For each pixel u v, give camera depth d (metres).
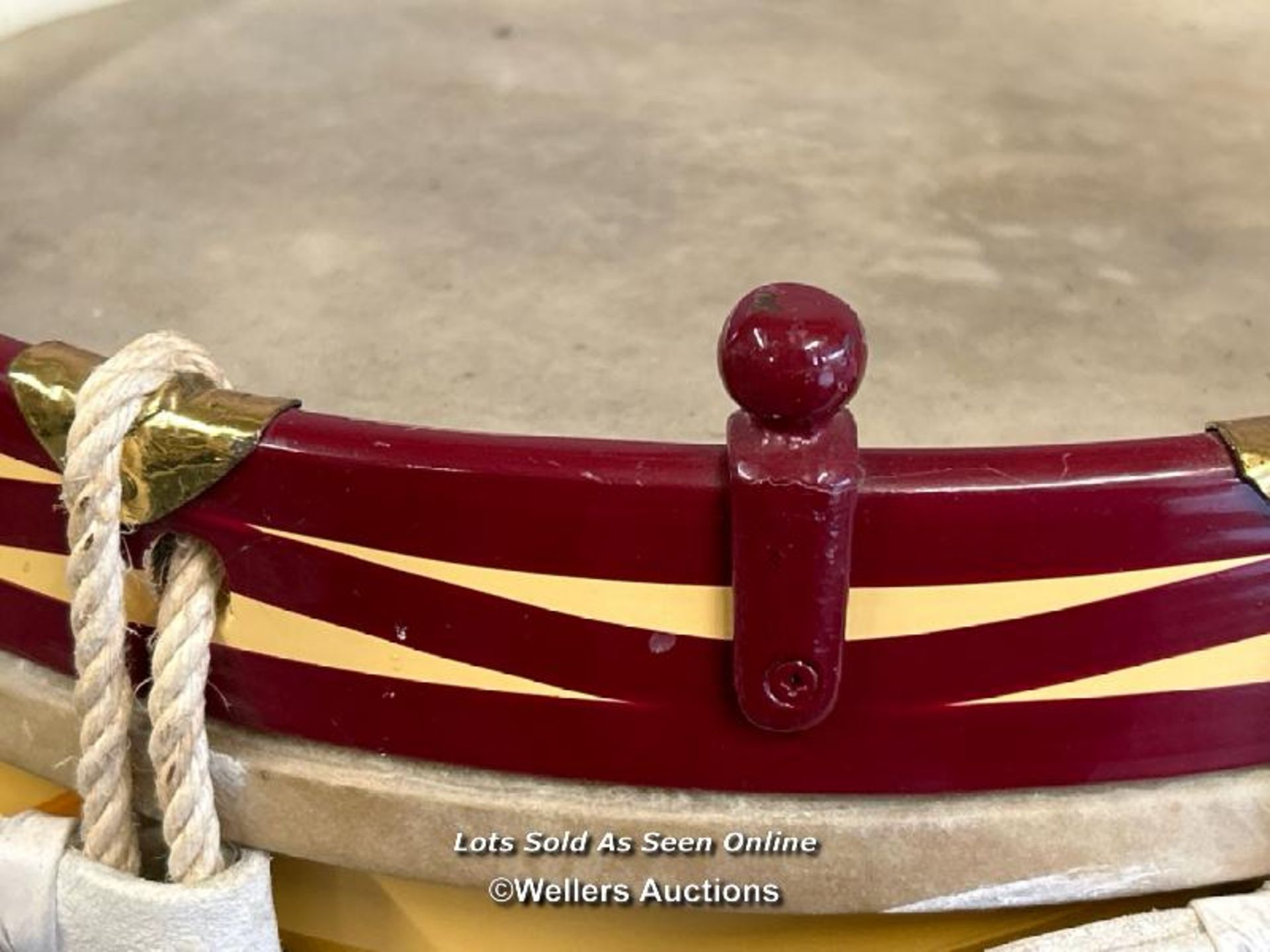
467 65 1.04
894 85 1.01
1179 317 0.72
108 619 0.55
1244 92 1.01
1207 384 0.66
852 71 1.03
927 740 0.55
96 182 0.86
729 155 0.90
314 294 0.74
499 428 0.62
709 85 1.00
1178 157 0.91
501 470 0.51
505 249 0.78
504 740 0.56
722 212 0.82
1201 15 1.16
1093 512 0.51
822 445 0.49
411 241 0.79
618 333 0.70
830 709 0.53
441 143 0.92
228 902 0.58
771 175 0.87
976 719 0.55
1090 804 0.57
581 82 1.01
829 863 0.57
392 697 0.56
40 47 1.06
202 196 0.85
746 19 1.14
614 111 0.96
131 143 0.91
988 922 0.62
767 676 0.52
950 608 0.52
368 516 0.53
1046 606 0.53
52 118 0.95
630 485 0.51
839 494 0.49
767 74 1.03
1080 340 0.70
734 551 0.50
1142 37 1.11
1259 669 0.55
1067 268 0.77
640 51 1.07
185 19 1.13
